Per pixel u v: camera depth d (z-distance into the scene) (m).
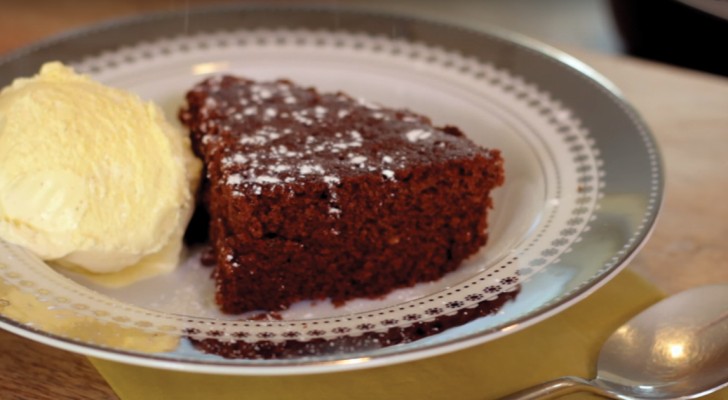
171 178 0.41
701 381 0.36
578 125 0.44
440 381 0.36
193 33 0.48
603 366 0.37
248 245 0.40
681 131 0.47
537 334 0.38
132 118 0.41
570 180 0.42
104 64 0.47
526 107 0.45
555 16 0.76
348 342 0.36
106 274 0.41
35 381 0.36
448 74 0.47
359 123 0.43
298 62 0.48
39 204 0.39
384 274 0.41
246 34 0.49
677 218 0.42
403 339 0.36
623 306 0.39
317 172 0.40
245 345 0.35
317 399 0.36
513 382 0.36
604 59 0.52
